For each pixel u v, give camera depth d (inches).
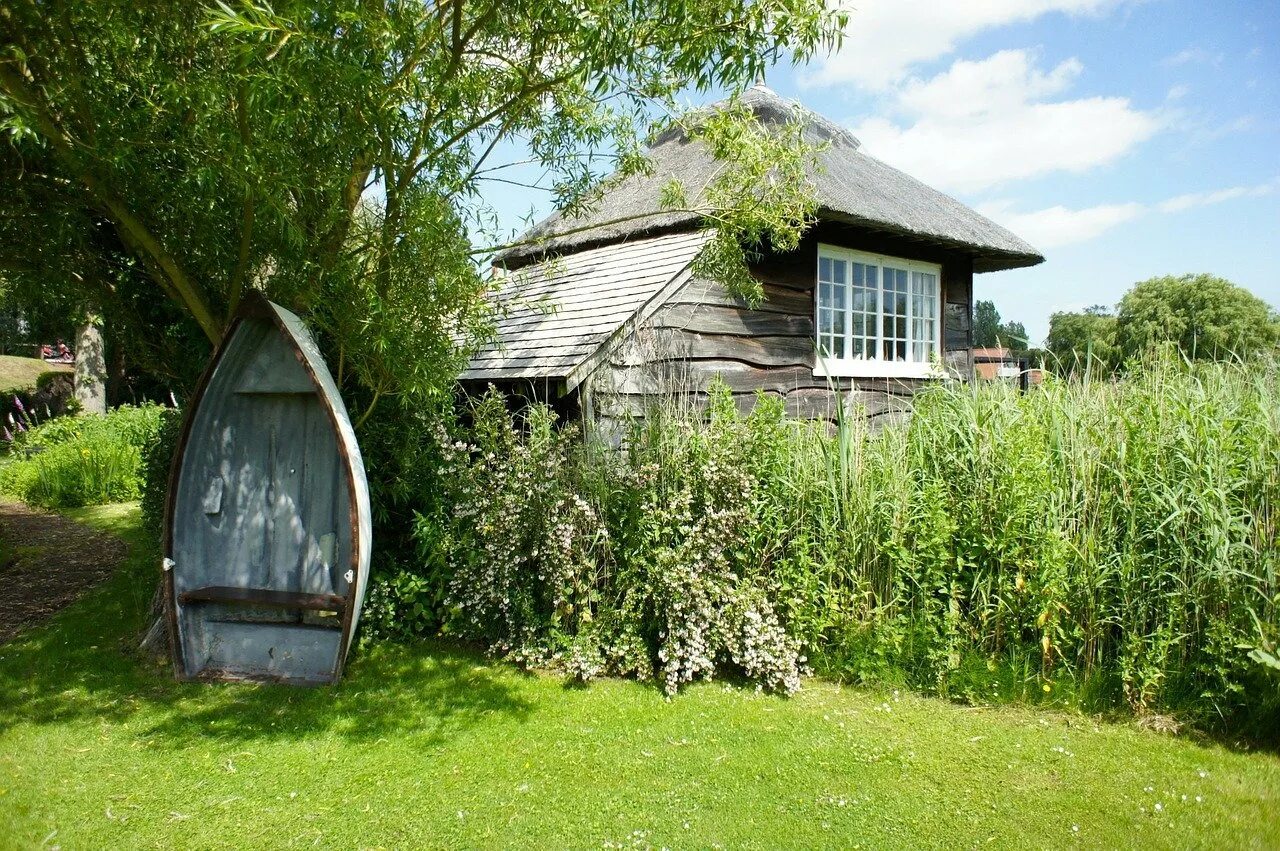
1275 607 152.5
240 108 159.9
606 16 158.4
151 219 197.0
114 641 223.9
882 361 381.1
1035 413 194.5
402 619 226.4
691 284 291.4
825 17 173.5
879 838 122.1
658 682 189.5
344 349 199.3
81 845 119.9
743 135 227.0
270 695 183.0
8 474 529.7
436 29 179.0
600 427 239.8
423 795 135.6
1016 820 127.0
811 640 190.9
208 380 191.2
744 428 210.4
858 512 189.6
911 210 365.1
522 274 243.9
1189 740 155.6
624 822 126.7
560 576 193.5
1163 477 166.9
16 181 189.3
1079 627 169.0
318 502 200.7
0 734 161.2
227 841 121.5
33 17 159.2
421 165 195.0
